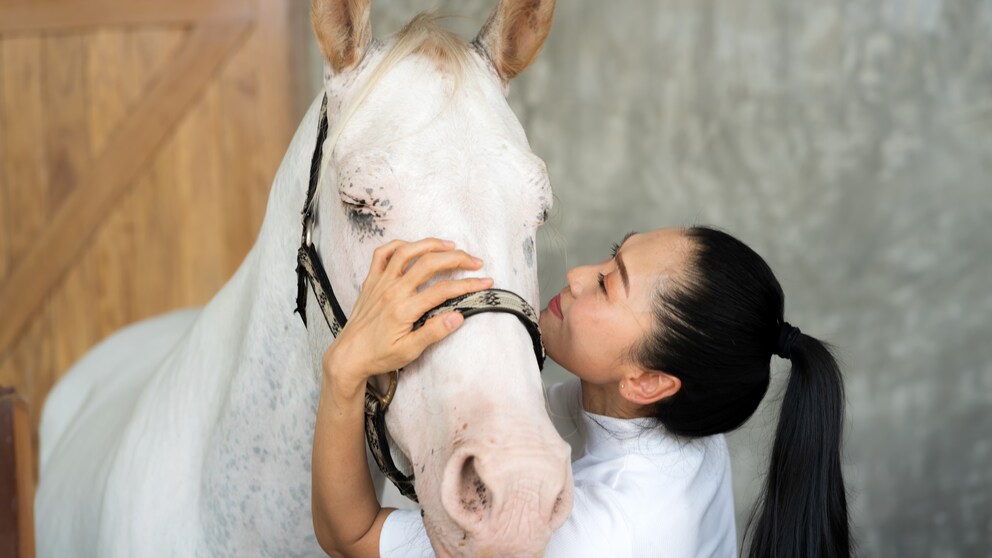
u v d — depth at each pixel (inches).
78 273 124.6
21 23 121.0
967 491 117.3
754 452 94.6
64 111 122.4
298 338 47.4
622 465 48.7
